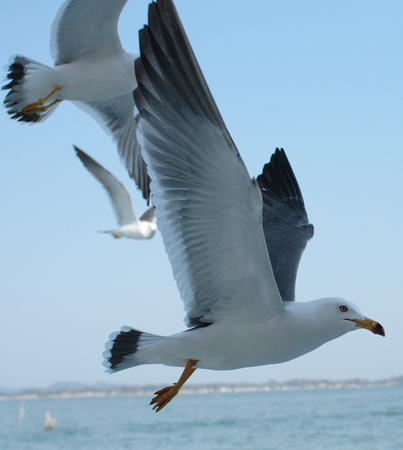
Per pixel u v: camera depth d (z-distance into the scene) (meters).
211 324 3.99
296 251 5.43
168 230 3.54
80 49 6.93
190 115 3.12
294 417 59.88
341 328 4.08
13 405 175.38
